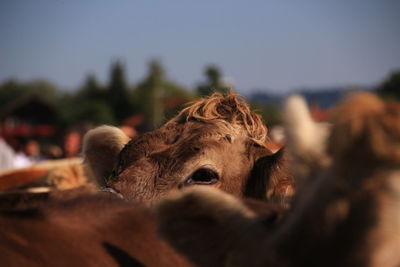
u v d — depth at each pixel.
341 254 1.51
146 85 80.56
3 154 12.71
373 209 1.48
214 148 4.03
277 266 1.62
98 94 98.25
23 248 1.94
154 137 4.15
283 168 3.83
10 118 78.94
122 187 3.85
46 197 3.21
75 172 5.89
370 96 1.52
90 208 2.48
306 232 1.58
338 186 1.53
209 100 4.46
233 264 1.76
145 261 2.23
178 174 3.91
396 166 1.47
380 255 1.47
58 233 2.14
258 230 1.77
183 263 2.35
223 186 4.00
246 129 4.29
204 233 1.89
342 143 1.47
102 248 2.16
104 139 4.55
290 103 1.66
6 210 2.25
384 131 1.44
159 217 1.94
